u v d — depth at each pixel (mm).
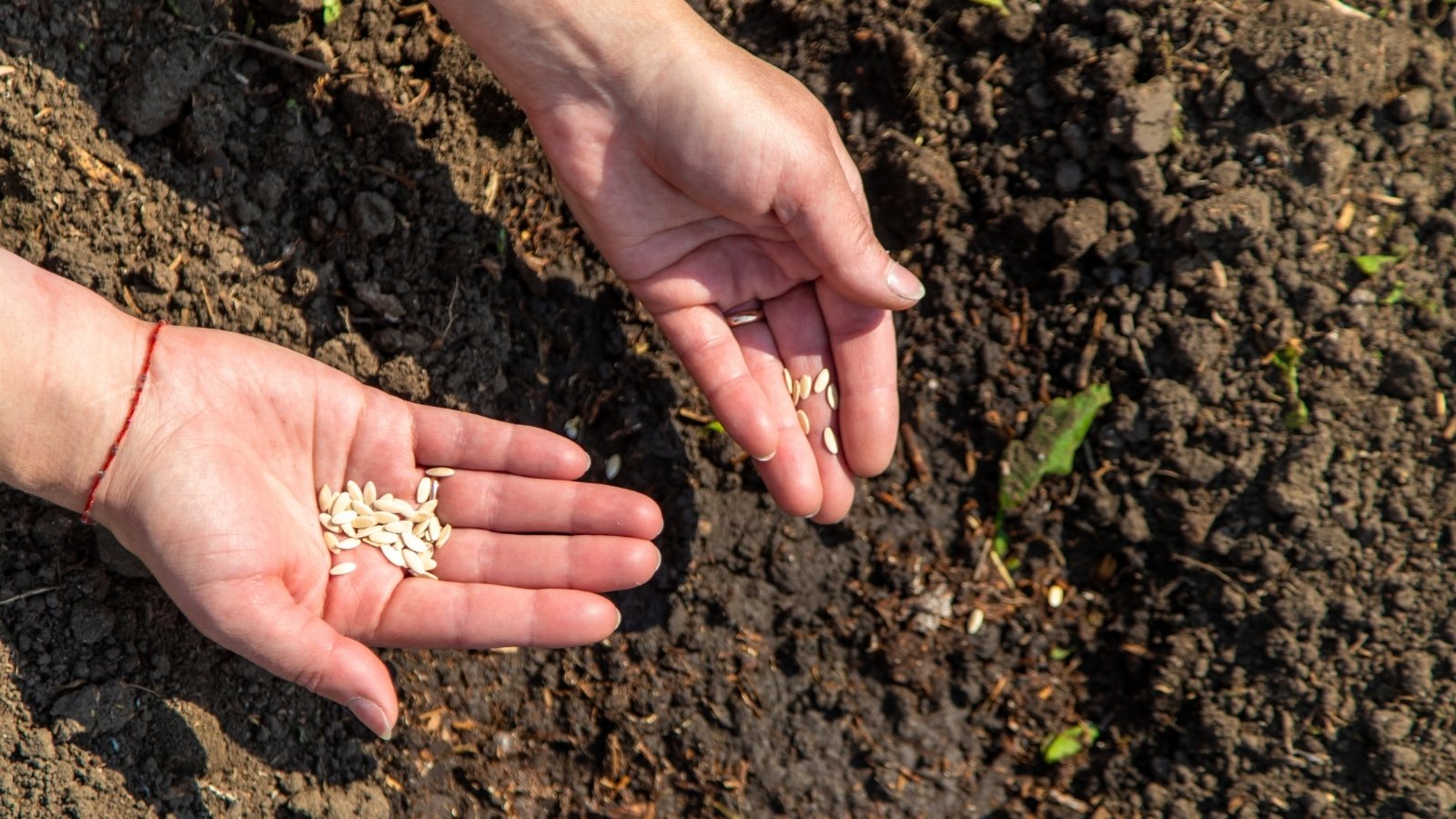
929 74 1042
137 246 1011
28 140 997
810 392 1010
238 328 1021
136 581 1015
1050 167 1037
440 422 990
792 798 1052
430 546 989
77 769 999
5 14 994
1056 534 1056
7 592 996
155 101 1006
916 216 1042
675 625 1053
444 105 1035
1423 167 1016
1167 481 1037
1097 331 1038
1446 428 1012
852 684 1059
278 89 1023
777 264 1000
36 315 949
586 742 1057
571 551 983
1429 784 1022
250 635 942
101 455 950
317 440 983
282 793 1029
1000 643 1060
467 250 1036
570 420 1055
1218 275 1022
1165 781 1050
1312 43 1004
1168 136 1021
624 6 954
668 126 967
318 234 1027
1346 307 1017
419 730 1051
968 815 1055
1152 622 1049
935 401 1061
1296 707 1032
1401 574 1018
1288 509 1020
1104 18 1022
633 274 1003
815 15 1045
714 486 1057
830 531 1059
